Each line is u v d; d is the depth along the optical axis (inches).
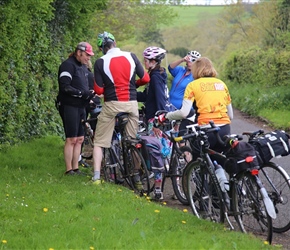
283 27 1259.2
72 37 636.1
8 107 472.1
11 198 316.8
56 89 584.4
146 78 370.6
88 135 447.2
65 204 309.9
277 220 296.7
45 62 552.1
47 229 264.4
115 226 270.5
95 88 364.5
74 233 258.8
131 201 323.0
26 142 506.9
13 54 468.8
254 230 284.2
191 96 310.2
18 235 255.1
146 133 375.2
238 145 277.9
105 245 243.1
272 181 292.0
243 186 279.3
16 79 485.4
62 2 584.1
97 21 992.2
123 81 363.6
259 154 286.8
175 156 350.0
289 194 283.1
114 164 377.1
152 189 357.7
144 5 1197.1
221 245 247.9
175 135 352.5
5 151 458.9
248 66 1233.4
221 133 306.7
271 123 784.9
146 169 349.7
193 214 312.7
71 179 378.6
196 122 329.7
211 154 301.6
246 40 1473.9
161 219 289.0
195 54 397.1
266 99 907.4
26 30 488.7
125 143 365.4
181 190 349.7
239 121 839.1
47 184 355.6
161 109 372.5
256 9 1327.5
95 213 293.0
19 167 410.0
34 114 526.6
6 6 436.8
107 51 370.6
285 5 1251.2
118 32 1165.7
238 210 283.0
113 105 363.3
